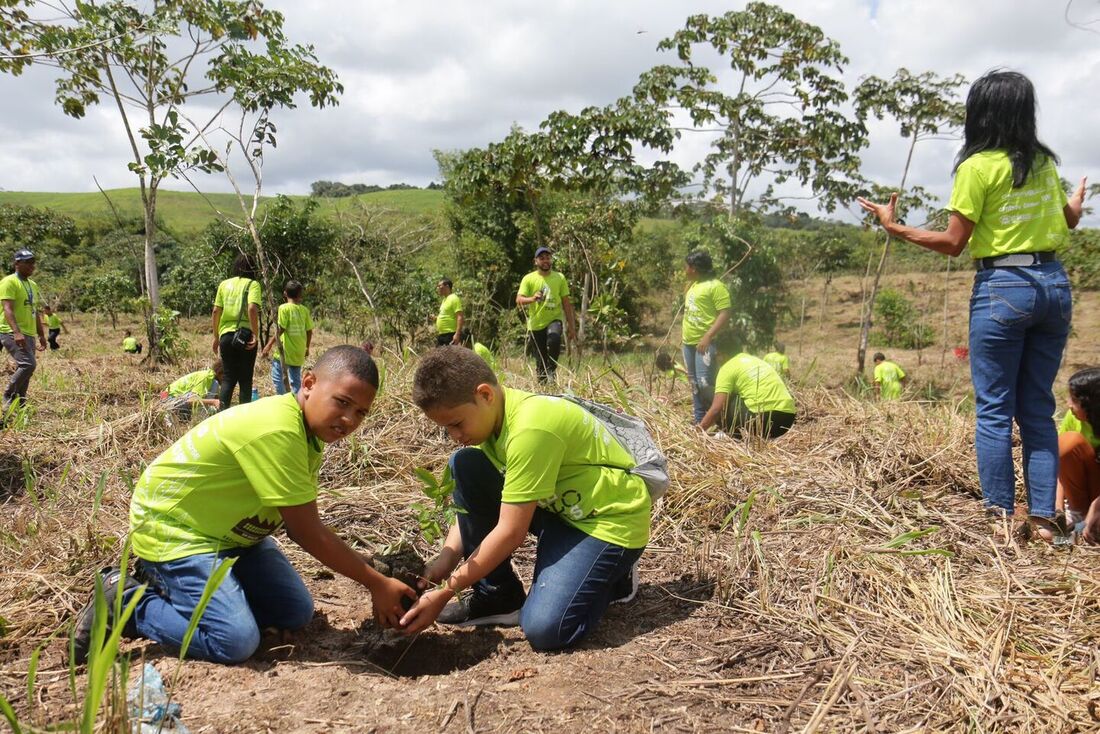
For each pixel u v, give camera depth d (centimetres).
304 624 256
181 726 190
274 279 1362
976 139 309
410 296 1452
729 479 370
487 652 252
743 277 1220
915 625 240
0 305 655
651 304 2275
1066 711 195
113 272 2217
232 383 666
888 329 2105
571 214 1218
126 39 636
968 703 201
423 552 324
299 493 227
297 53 841
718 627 253
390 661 251
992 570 277
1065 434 335
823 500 342
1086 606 247
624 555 249
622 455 256
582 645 246
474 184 1239
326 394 222
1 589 269
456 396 226
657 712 202
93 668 158
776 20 1145
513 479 235
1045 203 301
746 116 1202
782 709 204
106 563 289
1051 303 299
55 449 463
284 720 199
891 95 1186
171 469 237
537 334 798
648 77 1187
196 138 459
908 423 448
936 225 1225
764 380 510
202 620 227
